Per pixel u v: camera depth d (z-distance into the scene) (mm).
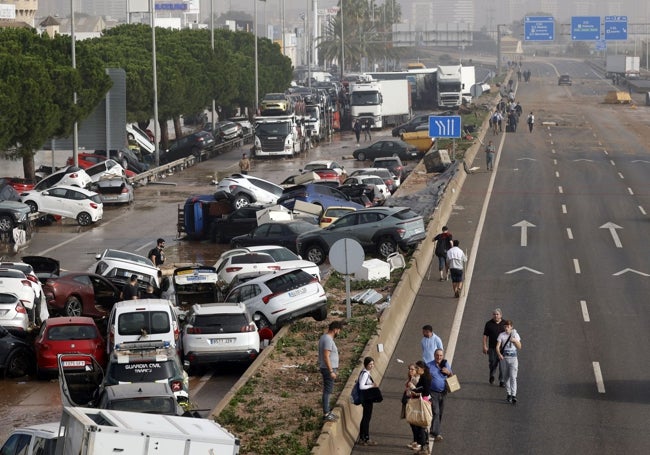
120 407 24844
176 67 113750
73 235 65312
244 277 44656
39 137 78062
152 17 100500
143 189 86625
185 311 41875
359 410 29547
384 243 53438
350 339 35938
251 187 70125
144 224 69188
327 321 39250
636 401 30625
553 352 36312
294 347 35531
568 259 53750
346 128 143750
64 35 90875
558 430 28031
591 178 85062
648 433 27688
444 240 49125
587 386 32219
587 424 28547
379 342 35594
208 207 63281
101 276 43938
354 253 37375
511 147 107500
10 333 36156
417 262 49750
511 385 30500
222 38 154375
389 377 33688
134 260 48031
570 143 111188
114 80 92375
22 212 62531
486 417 29281
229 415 27672
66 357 34250
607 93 190500
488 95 187750
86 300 42875
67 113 82375
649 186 80312
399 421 29141
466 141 105688
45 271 45562
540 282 48312
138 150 108188
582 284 47781
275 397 29688
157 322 34750
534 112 152000
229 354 34875
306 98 125562
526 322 40750
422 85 172500
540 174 87625
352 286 45781
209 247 61031
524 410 29875
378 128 139000
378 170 78375
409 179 82438
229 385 34219
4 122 73125
